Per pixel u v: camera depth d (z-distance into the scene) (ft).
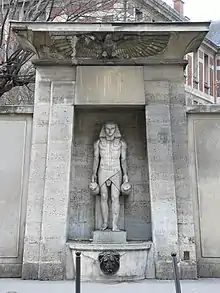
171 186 34.83
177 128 36.40
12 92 72.18
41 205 34.65
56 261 33.32
